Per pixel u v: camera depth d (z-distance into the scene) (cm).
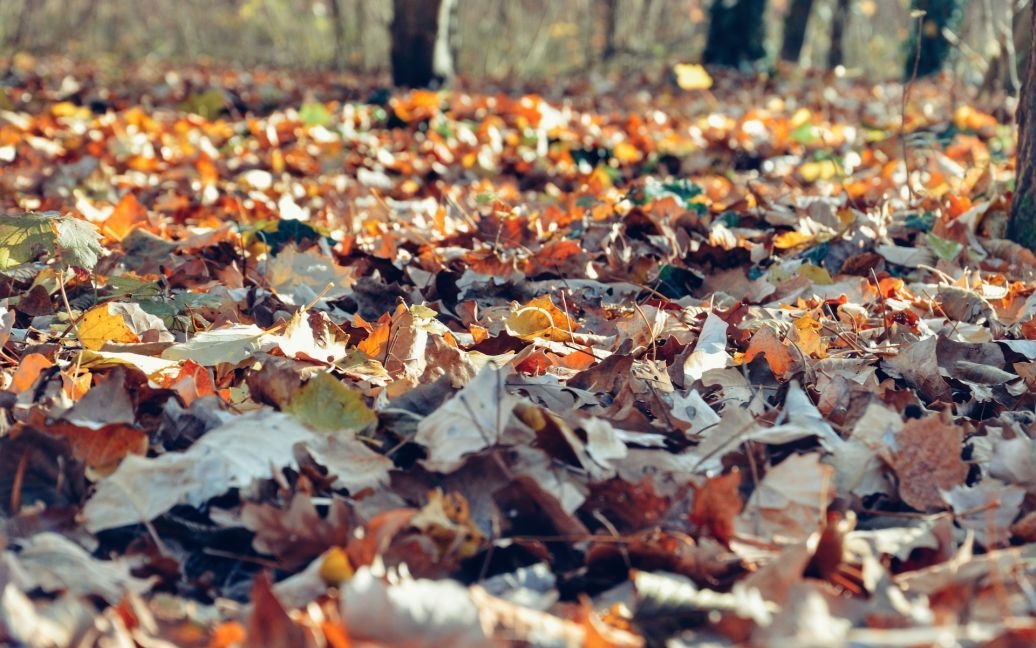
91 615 142
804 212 286
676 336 208
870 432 171
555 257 245
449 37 841
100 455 165
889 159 422
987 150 443
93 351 183
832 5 1761
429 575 153
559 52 1744
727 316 215
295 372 178
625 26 1772
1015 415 185
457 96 620
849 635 141
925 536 158
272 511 156
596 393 188
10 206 329
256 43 1981
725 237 256
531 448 166
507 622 144
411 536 154
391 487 162
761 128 508
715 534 157
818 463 165
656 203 287
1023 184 260
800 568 150
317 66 1591
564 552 157
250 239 255
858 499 167
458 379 183
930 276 247
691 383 192
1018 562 153
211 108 621
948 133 489
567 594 154
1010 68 420
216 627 146
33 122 515
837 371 196
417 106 564
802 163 468
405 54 822
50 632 140
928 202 305
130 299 212
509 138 489
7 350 194
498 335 202
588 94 870
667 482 165
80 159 424
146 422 174
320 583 150
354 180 405
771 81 979
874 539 157
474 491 162
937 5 1038
